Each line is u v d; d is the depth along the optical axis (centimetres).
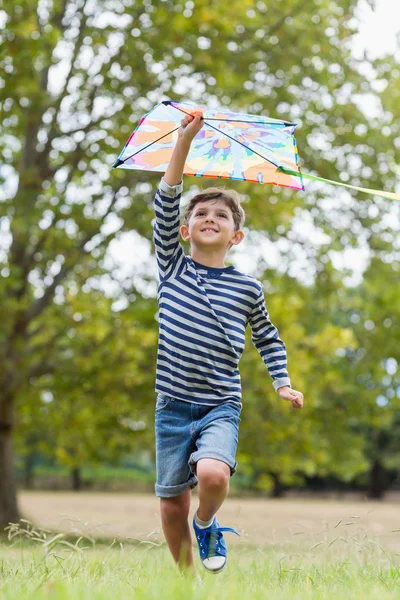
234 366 350
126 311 1278
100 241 1266
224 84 1209
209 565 332
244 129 382
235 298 359
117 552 487
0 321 1182
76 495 3419
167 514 351
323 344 1314
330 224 1366
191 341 347
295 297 1280
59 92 1333
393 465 3988
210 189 385
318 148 1336
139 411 1353
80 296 1302
